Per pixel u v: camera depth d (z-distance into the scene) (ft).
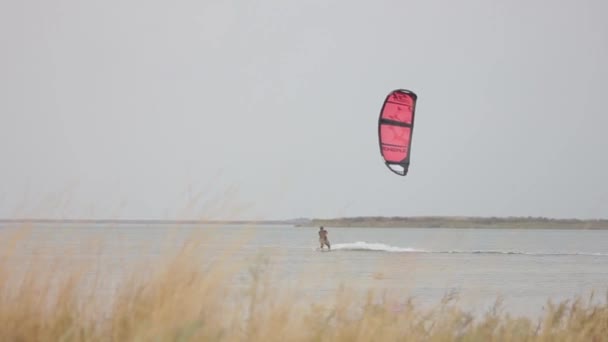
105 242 47.80
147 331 38.40
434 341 51.62
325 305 50.19
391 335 48.03
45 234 46.37
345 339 45.37
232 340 41.60
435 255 299.99
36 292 43.14
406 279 56.34
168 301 40.70
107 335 41.73
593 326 59.41
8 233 44.93
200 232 44.09
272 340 42.52
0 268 43.57
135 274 44.65
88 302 44.57
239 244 44.65
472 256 297.53
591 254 339.57
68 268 44.93
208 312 42.37
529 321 59.67
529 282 160.86
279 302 45.24
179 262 43.09
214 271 43.19
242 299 45.75
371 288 53.52
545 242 622.54
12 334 40.98
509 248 436.76
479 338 53.62
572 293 132.67
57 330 41.47
